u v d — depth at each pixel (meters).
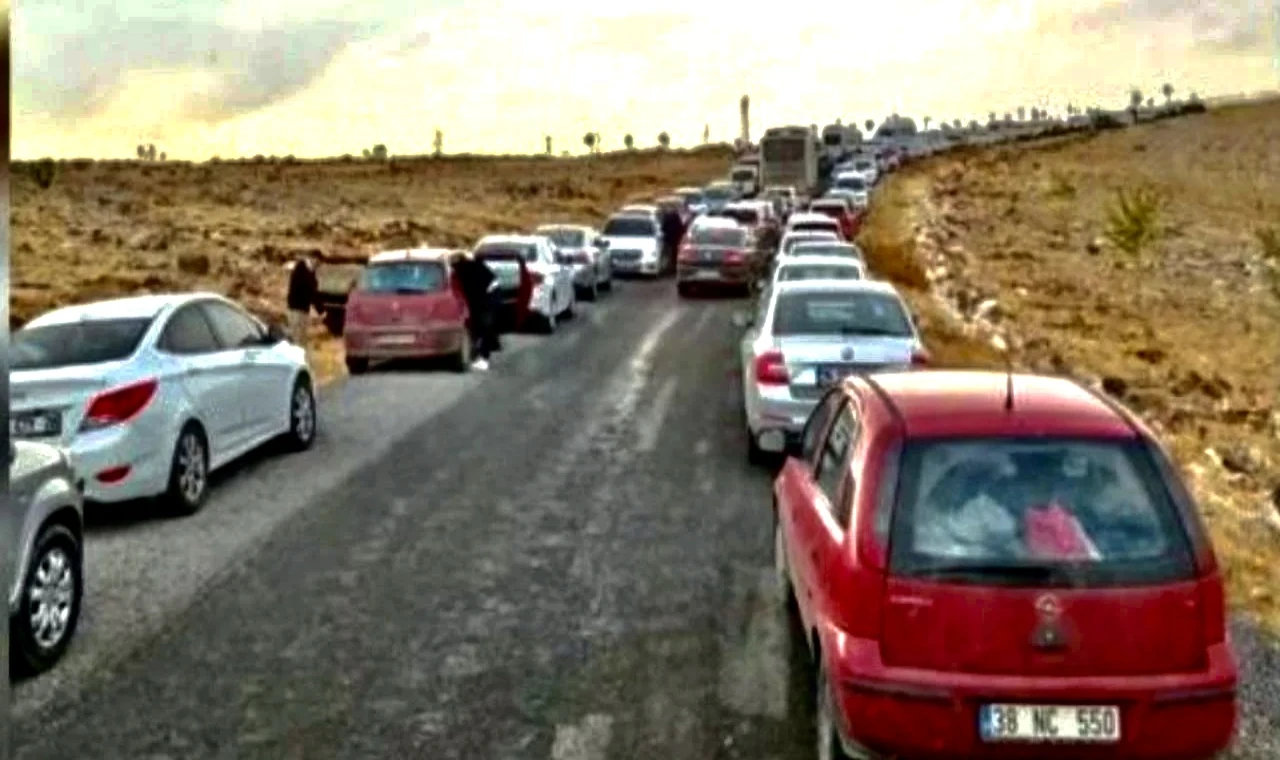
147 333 10.50
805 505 6.74
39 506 7.02
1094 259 45.12
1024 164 93.88
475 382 17.98
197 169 97.44
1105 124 140.62
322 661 7.26
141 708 6.61
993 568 5.15
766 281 24.34
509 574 8.89
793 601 7.66
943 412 5.70
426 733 6.32
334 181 87.00
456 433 14.11
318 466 12.44
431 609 8.15
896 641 5.19
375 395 16.88
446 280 18.95
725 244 32.03
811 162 68.75
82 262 35.91
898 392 6.10
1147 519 5.26
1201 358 25.81
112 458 9.80
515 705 6.66
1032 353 21.27
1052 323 28.05
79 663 7.22
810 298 12.67
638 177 102.75
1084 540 5.20
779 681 6.96
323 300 23.31
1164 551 5.19
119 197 62.88
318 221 54.28
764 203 46.66
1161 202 66.56
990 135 131.75
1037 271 39.69
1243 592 8.98
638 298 31.48
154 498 10.30
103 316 10.69
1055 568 5.13
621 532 9.98
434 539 9.78
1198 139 120.62
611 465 12.40
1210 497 12.28
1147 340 27.44
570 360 20.23
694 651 7.41
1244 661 7.41
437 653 7.39
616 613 8.08
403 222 54.47
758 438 11.94
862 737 5.21
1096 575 5.12
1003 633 5.10
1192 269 43.56
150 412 10.06
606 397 16.52
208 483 11.52
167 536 9.87
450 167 115.44
